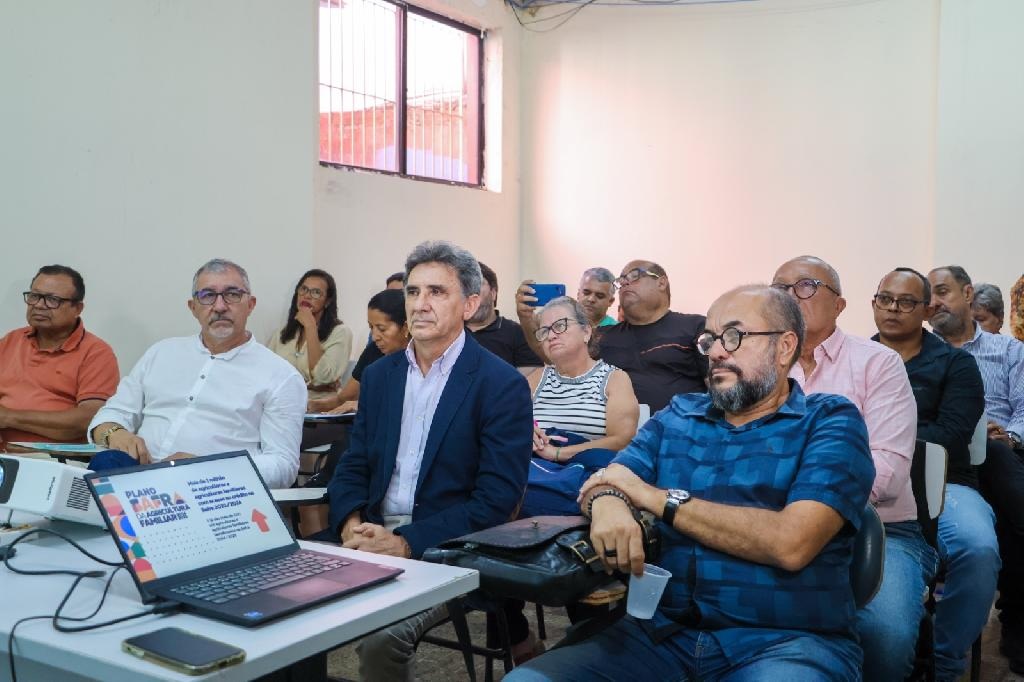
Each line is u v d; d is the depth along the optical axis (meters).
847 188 5.84
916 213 5.63
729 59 6.19
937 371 2.90
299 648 1.16
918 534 2.35
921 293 2.94
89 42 3.91
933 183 5.55
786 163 6.04
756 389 1.81
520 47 6.93
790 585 1.66
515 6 6.84
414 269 2.24
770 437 1.78
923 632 2.18
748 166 6.16
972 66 5.27
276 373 2.90
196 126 4.39
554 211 6.88
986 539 2.55
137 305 4.16
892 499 2.33
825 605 1.66
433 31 6.34
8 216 3.65
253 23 4.66
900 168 5.67
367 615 1.26
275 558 1.50
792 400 1.82
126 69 4.07
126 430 2.80
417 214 6.10
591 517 1.76
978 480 3.05
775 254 6.10
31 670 1.38
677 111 6.38
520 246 7.04
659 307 4.20
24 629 1.22
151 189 4.20
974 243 5.29
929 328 5.32
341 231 5.54
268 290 4.80
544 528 1.73
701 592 1.73
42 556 1.60
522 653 2.33
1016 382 3.59
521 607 2.35
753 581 1.68
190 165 4.37
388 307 3.12
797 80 5.98
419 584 1.40
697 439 1.88
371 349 4.31
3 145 3.62
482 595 2.02
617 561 1.64
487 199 6.70
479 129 6.79
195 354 2.94
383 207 5.84
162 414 2.90
